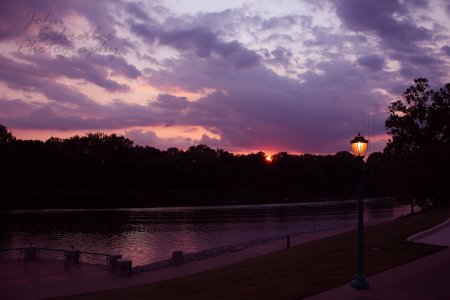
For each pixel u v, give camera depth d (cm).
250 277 1496
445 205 5053
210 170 16200
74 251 2570
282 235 4903
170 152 17700
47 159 13762
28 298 1758
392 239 2017
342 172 17975
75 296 1677
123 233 5269
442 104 5678
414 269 1351
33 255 2709
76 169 14262
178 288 1492
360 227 1181
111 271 2316
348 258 1639
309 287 1213
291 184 17612
